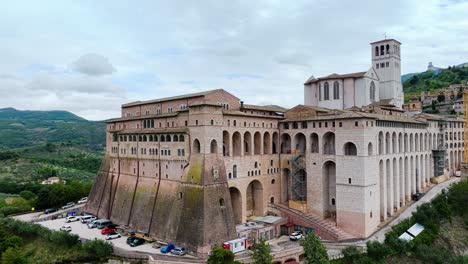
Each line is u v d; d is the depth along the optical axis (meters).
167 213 98.38
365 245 88.69
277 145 116.62
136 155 118.12
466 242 102.56
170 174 102.25
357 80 129.88
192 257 84.06
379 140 103.94
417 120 129.25
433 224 102.94
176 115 104.06
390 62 148.62
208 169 91.38
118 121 131.75
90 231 111.31
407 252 89.75
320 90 136.75
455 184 124.19
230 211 93.00
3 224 113.81
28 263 93.62
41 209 147.75
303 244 79.19
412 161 124.56
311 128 107.56
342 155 98.31
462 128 164.62
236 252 86.56
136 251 88.12
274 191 114.69
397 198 112.88
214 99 106.00
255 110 114.38
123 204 118.31
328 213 106.94
